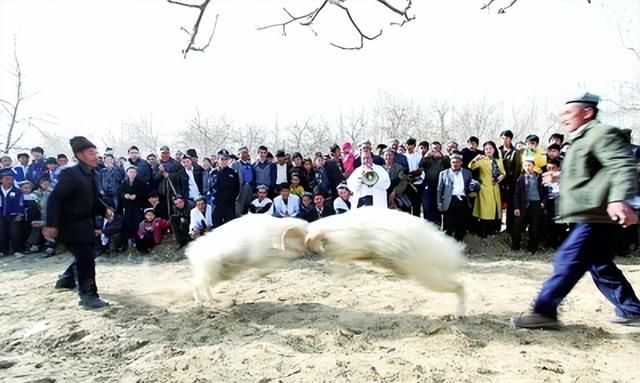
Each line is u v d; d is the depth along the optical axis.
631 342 4.79
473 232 11.24
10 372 4.50
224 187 11.16
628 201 4.43
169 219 11.61
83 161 6.73
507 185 11.29
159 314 6.20
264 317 5.94
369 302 6.47
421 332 5.15
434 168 11.05
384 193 9.62
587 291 6.81
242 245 6.01
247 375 4.22
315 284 7.56
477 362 4.35
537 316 5.14
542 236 10.79
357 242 5.46
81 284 6.66
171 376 4.27
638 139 18.02
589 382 3.91
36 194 12.20
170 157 11.91
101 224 11.48
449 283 5.54
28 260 11.28
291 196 11.24
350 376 4.11
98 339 5.33
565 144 10.92
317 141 30.44
